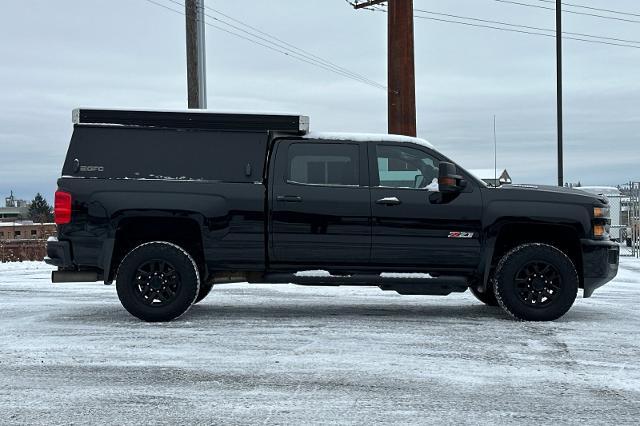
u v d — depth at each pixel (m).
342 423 4.19
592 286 7.63
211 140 7.51
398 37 17.97
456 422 4.21
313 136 7.66
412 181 7.69
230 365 5.57
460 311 8.48
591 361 5.76
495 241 7.53
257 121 7.51
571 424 4.18
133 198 7.29
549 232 7.76
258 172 7.48
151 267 7.41
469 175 7.67
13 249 18.58
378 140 7.71
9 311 8.43
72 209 7.29
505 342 6.49
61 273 7.36
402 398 4.70
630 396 4.76
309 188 7.49
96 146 7.41
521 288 7.59
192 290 7.41
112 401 4.62
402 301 9.46
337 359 5.77
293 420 4.24
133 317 7.90
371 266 7.55
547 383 5.08
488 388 4.95
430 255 7.52
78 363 5.64
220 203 7.39
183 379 5.16
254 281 7.68
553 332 7.00
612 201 30.08
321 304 9.12
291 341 6.48
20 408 4.46
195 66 15.86
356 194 7.50
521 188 7.70
